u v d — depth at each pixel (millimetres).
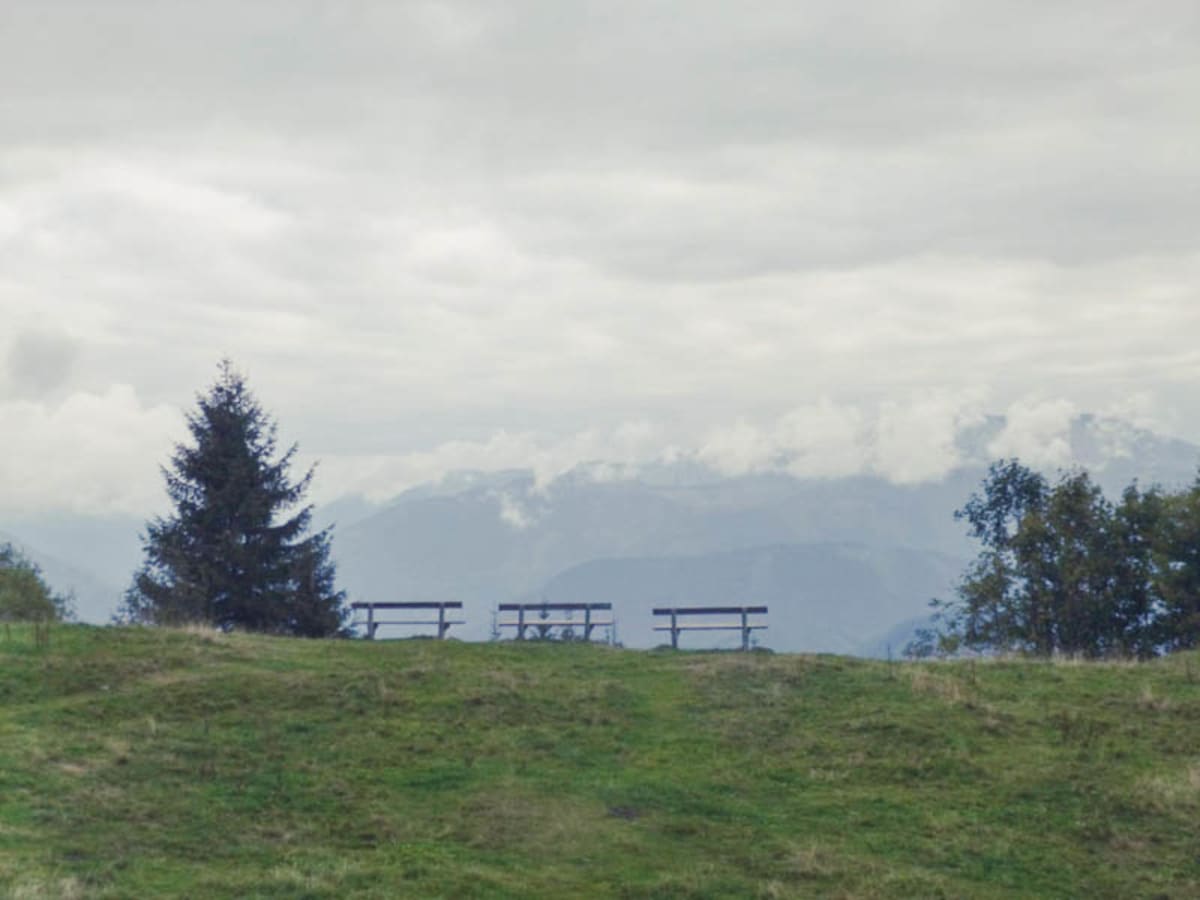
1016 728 23266
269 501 46031
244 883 16016
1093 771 21453
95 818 17797
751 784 20516
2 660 24656
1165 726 23578
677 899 16531
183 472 45938
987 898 17250
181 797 18797
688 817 19172
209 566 44812
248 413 46812
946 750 22031
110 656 25344
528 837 18156
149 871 16312
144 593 45375
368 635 34938
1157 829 19625
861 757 21703
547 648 29062
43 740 20344
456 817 18688
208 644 27125
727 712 23750
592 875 17156
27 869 15812
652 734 22578
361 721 22391
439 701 23547
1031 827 19484
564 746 21703
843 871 17531
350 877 16406
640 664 27375
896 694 25016
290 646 28078
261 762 20344
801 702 24438
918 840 18797
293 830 18000
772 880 17234
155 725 21547
